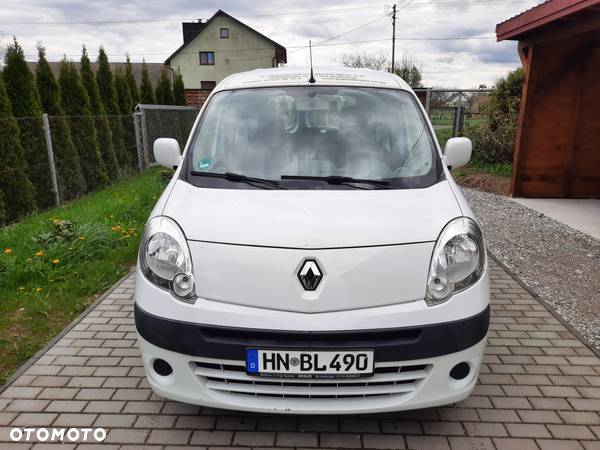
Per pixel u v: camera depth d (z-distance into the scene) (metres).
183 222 2.48
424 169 2.94
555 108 8.23
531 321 3.92
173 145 3.49
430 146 3.12
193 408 2.82
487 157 11.64
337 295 2.24
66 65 9.90
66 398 2.90
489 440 2.55
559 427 2.65
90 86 10.80
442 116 15.21
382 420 2.71
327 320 2.22
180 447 2.51
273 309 2.26
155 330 2.35
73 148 9.26
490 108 11.88
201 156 3.07
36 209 7.73
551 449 2.49
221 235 2.37
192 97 23.33
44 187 8.30
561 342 3.58
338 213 2.47
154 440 2.56
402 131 3.18
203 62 45.25
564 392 2.97
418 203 2.60
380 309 2.26
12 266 4.72
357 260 2.27
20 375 3.14
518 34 7.86
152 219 2.60
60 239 5.39
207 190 2.76
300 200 2.60
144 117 13.16
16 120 7.48
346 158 2.98
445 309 2.29
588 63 7.92
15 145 7.41
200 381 2.38
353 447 2.52
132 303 4.25
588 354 3.42
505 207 7.92
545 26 7.23
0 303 4.20
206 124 3.28
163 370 2.47
